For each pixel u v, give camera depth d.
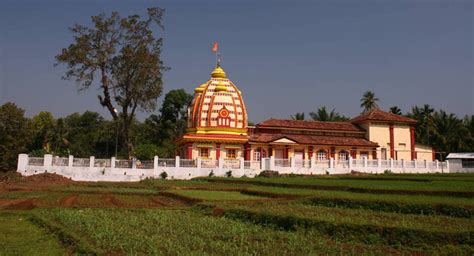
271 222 17.44
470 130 79.44
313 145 58.88
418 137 81.44
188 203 25.78
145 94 52.62
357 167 52.09
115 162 44.78
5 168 52.09
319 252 13.07
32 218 19.78
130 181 44.28
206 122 58.72
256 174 48.81
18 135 54.31
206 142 56.19
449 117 79.81
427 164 54.78
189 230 16.59
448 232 13.20
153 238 14.85
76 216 19.23
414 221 15.94
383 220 16.27
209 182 41.22
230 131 58.38
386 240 13.97
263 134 59.91
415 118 83.38
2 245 14.31
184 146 58.50
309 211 19.12
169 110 86.88
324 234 15.24
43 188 33.44
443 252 12.50
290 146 58.28
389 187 25.98
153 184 38.12
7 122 53.97
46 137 74.62
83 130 99.81
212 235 15.68
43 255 12.99
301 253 12.99
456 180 33.94
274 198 25.58
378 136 63.81
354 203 20.77
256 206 21.61
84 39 50.47
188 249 13.38
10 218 20.30
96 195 29.91
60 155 73.12
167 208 23.52
